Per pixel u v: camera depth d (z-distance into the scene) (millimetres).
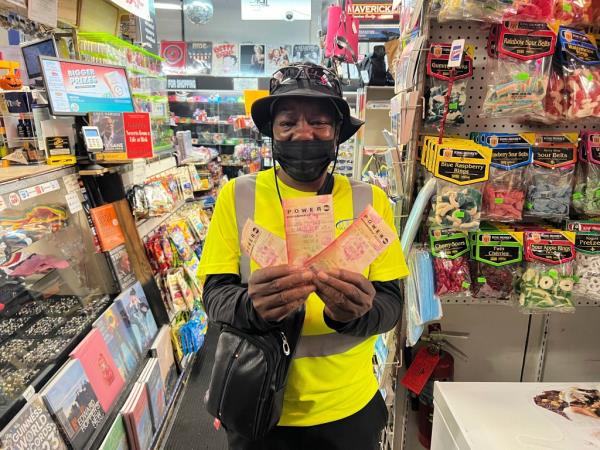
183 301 2609
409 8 1544
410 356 1730
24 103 1724
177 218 3281
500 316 1731
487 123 1521
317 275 811
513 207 1417
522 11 1282
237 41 8359
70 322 1673
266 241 865
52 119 1756
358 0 3412
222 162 6566
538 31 1321
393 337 1585
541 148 1415
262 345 965
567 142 1428
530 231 1448
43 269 1652
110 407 1603
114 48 2482
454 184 1349
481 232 1434
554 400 1361
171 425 2377
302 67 1037
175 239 2842
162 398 2080
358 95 3701
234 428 998
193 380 2824
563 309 1431
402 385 1750
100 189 2084
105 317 1764
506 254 1427
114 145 1979
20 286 1579
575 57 1336
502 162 1396
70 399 1380
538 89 1327
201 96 6621
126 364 1822
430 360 1616
